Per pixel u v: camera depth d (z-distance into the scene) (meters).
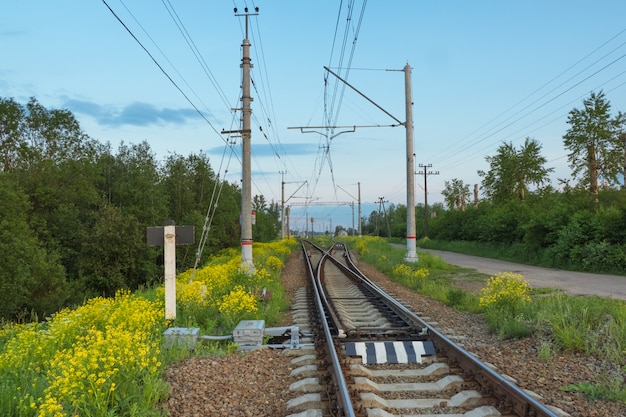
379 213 110.62
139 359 5.81
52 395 5.10
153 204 43.75
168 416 5.16
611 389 5.60
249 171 19.36
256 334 8.09
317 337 8.49
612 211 24.81
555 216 29.95
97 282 35.34
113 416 4.81
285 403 5.56
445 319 10.88
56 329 7.82
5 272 25.62
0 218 28.20
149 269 36.97
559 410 5.04
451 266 26.91
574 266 25.02
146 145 49.47
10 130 41.47
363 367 6.74
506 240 40.47
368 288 16.33
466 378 6.17
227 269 16.88
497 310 10.22
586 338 7.54
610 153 39.00
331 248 48.56
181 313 10.16
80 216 41.59
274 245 46.03
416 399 5.52
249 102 19.48
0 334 9.25
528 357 7.32
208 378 6.38
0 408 4.89
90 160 44.56
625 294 14.53
